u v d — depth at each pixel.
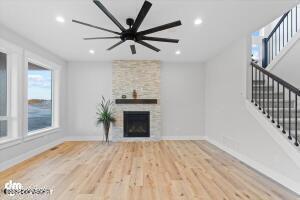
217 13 2.83
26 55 3.93
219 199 2.37
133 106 5.86
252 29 3.46
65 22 3.14
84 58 5.64
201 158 4.05
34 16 2.92
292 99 3.94
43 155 4.23
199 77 6.19
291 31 4.41
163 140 5.97
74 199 2.34
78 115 5.98
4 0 2.48
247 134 3.72
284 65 4.18
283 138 2.82
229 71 4.47
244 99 3.82
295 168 2.60
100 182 2.83
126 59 5.82
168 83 6.14
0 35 3.24
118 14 2.85
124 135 5.87
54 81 5.43
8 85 3.64
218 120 5.12
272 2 2.54
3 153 3.29
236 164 3.67
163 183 2.81
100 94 6.02
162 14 2.85
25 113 3.90
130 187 2.68
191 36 3.78
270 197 2.43
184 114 6.16
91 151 4.60
